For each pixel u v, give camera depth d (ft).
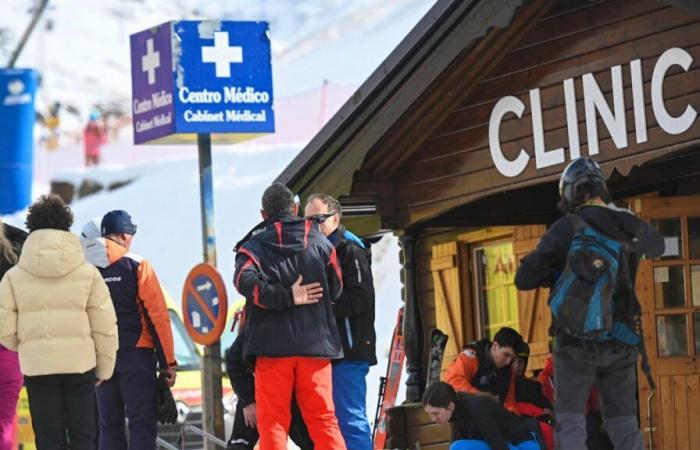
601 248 29.53
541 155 41.11
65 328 36.94
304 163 47.83
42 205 37.55
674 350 44.65
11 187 93.91
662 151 37.42
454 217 51.47
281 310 35.22
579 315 29.25
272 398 35.47
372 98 45.21
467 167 43.88
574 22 39.93
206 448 49.11
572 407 29.81
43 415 37.11
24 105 93.76
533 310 52.80
